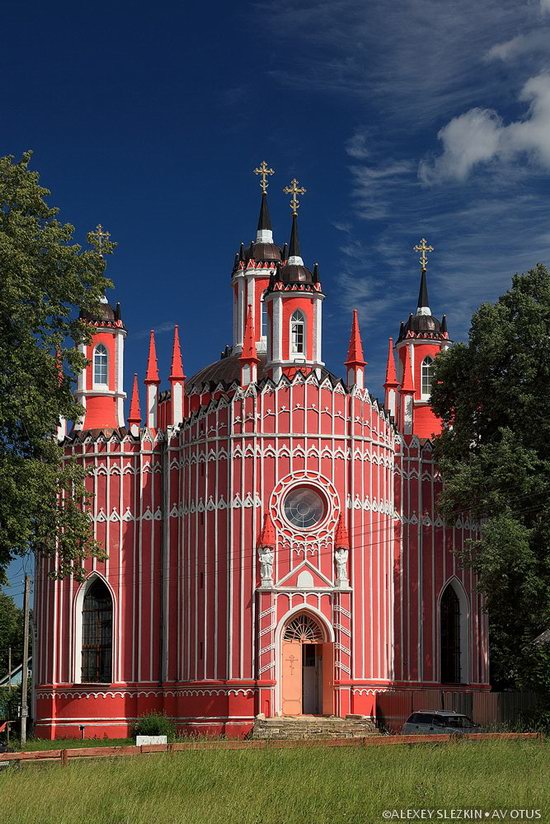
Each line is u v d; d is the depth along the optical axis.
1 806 32.81
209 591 64.88
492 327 64.44
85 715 67.31
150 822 30.89
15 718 92.75
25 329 51.12
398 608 67.69
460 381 67.38
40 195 52.69
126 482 69.25
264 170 79.44
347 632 64.12
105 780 36.84
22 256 49.81
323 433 65.62
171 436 68.88
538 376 63.31
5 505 50.09
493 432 66.62
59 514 53.53
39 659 70.38
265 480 64.75
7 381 50.31
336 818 32.12
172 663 66.94
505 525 59.19
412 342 78.94
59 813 31.92
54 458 53.59
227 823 31.02
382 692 64.38
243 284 77.31
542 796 34.62
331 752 44.22
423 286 80.94
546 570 59.38
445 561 69.50
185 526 67.12
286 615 63.72
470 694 60.44
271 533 64.12
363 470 66.25
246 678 63.12
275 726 61.25
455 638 70.00
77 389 75.69
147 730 63.84
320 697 64.75
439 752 43.84
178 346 71.12
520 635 67.44
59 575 55.81
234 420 65.44
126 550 68.56
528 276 65.38
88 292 54.00
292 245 70.38
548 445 62.81
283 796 34.47
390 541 67.56
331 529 64.94
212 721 63.47
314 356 68.44
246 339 66.56
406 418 71.31
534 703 62.22
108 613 68.69
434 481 69.94
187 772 38.09
